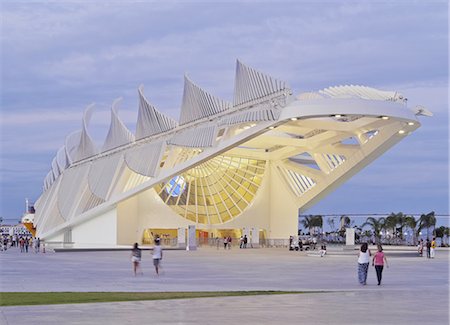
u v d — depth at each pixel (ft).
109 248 164.55
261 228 201.26
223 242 195.42
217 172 203.10
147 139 180.04
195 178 202.39
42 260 118.21
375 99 141.18
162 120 174.19
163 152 170.81
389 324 38.22
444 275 81.66
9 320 38.86
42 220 247.29
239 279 73.82
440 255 145.38
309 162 211.20
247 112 146.30
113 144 192.75
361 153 163.12
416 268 96.68
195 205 203.41
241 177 205.05
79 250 161.68
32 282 68.85
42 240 200.44
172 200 203.10
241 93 149.89
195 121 163.84
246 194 205.87
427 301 50.62
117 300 50.31
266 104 142.92
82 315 41.19
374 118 146.72
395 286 65.41
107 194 185.57
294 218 193.88
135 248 80.59
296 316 41.29
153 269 91.20
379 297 53.47
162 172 171.01
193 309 44.52
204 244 197.26
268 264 105.29
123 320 39.04
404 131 150.71
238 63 150.00
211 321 38.81
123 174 186.50
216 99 156.46
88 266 98.89
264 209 201.87
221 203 205.26
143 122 180.55
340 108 132.98
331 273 84.43
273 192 201.57
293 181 198.70
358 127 150.30
